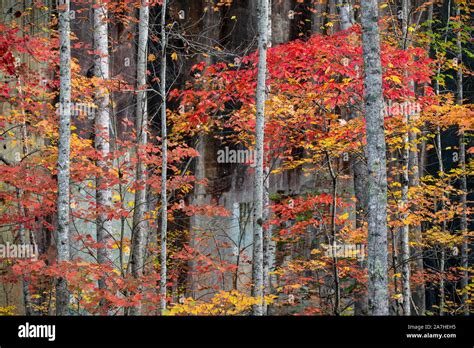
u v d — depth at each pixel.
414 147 12.20
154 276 8.95
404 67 9.59
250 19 16.98
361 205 12.40
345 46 9.51
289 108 10.75
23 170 9.09
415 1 17.38
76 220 13.60
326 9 18.02
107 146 11.00
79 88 10.88
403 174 11.37
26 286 10.69
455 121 10.23
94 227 13.88
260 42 10.08
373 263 7.50
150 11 16.17
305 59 9.57
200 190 16.27
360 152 11.01
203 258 10.40
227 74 10.52
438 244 14.77
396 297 11.19
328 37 9.82
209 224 15.93
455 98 18.86
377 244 7.49
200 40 16.42
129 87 11.08
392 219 13.61
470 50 17.41
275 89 12.18
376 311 7.45
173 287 13.85
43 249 13.18
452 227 17.53
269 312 13.88
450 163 19.56
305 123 10.80
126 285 8.51
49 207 9.37
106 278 8.49
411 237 14.21
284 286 12.38
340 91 10.30
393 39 13.09
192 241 15.58
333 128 10.42
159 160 10.55
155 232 13.80
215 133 16.41
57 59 10.93
